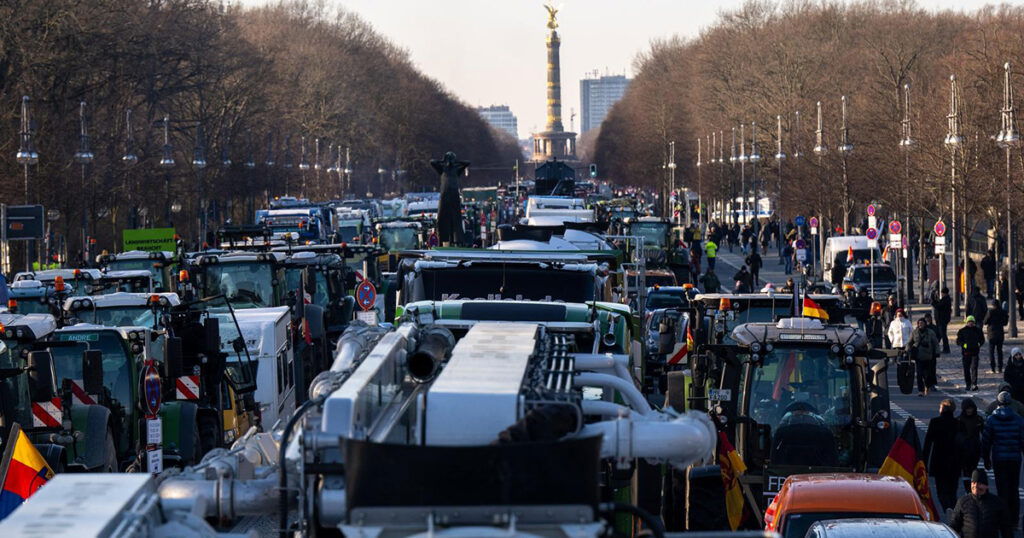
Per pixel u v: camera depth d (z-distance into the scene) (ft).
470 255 186.39
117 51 578.25
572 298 179.42
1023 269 438.40
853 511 124.47
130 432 170.71
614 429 71.41
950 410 175.11
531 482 56.34
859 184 598.34
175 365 175.83
